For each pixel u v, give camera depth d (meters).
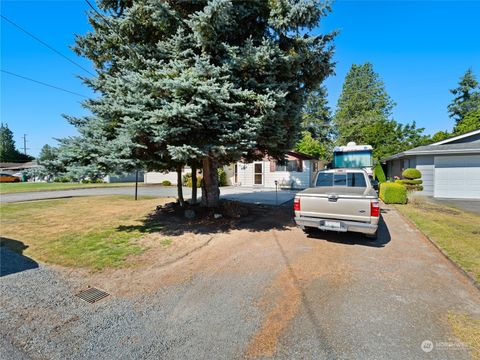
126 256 4.34
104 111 5.35
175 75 5.14
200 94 4.80
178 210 8.26
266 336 2.21
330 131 32.25
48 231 6.00
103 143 5.08
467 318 2.43
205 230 6.11
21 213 8.48
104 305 2.79
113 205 10.26
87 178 5.09
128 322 2.46
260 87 5.55
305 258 4.21
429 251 4.47
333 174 6.51
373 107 31.69
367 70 32.03
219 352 2.01
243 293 3.02
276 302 2.80
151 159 5.59
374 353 1.96
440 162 12.45
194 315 2.56
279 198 12.44
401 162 17.00
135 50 5.65
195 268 3.83
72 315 2.59
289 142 7.19
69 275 3.59
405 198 9.73
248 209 8.73
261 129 5.69
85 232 5.90
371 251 4.52
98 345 2.12
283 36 5.86
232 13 5.25
